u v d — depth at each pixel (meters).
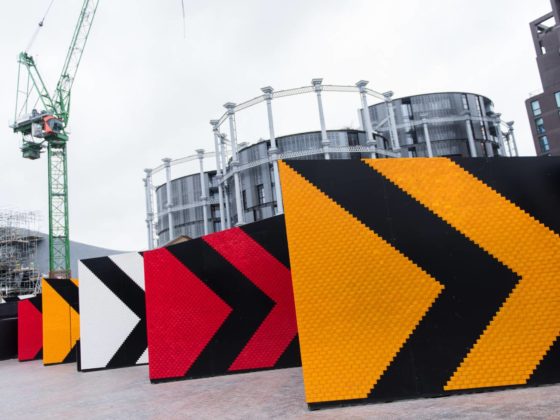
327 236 5.96
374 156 51.94
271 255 9.11
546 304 5.69
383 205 6.02
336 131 50.66
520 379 5.48
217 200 66.69
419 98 64.88
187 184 67.88
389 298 5.76
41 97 84.94
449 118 62.81
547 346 5.57
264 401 6.11
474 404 4.82
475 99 66.06
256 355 8.91
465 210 6.00
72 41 83.19
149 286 9.47
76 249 90.12
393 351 5.61
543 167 6.16
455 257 5.86
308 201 6.07
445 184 6.08
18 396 9.34
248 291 9.12
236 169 52.31
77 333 16.73
